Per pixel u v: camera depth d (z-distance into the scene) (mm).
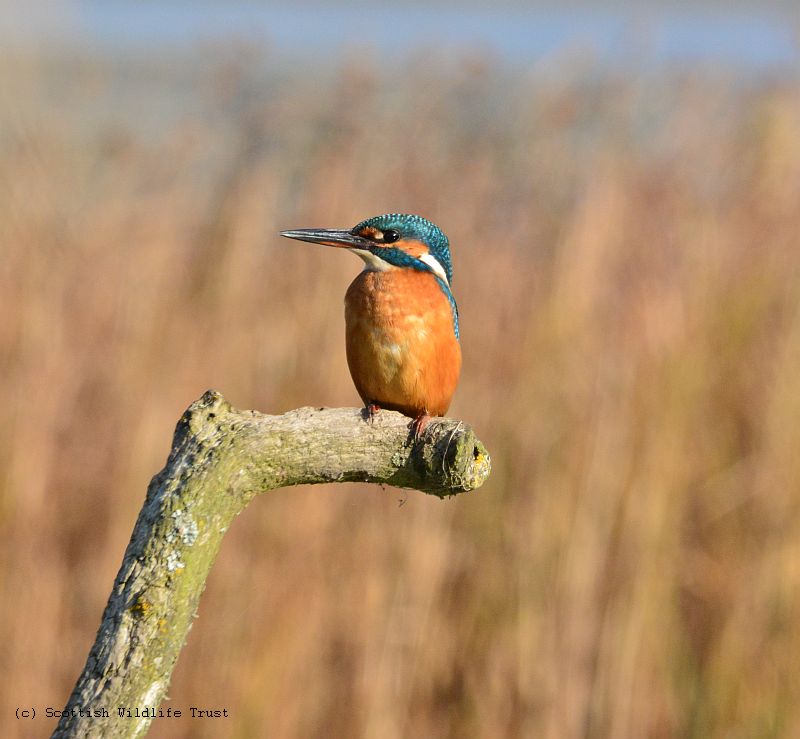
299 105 13820
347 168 13000
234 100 14469
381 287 7578
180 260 13477
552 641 11953
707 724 12312
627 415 12531
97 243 13398
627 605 12070
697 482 12969
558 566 12125
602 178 13305
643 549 12180
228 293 12961
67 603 11867
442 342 7562
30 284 12797
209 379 12609
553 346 12812
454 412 12891
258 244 13281
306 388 12414
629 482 12383
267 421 3936
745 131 14250
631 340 12797
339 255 13008
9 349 12438
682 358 12805
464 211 13180
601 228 13133
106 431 12359
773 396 13086
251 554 11805
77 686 3277
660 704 12227
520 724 11797
